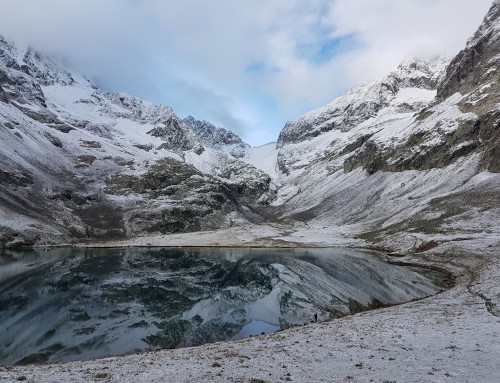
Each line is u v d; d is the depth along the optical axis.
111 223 192.25
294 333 35.94
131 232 189.38
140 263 109.94
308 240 165.75
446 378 16.36
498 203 119.31
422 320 32.78
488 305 36.41
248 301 64.06
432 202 144.12
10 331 45.38
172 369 21.44
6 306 58.00
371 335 28.30
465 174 162.38
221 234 192.50
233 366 21.58
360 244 141.38
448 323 29.83
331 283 74.50
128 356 31.86
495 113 175.75
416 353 21.27
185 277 88.50
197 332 45.41
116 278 84.31
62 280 79.88
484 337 23.42
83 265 102.12
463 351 20.59
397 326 31.19
